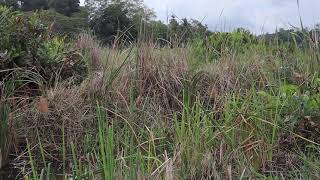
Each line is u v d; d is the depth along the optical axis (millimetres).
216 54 5082
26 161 3418
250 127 3275
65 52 4828
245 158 2939
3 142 3357
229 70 4332
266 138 3168
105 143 2752
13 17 4770
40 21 5094
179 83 4121
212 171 2799
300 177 2801
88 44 5609
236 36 5629
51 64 4516
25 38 4484
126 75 4152
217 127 3129
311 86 3846
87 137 3342
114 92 3953
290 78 4180
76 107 3824
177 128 3189
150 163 2875
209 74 4273
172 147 3135
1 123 3389
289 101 3561
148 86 4152
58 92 3977
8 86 3883
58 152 3494
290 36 4957
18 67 4281
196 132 3061
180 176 2699
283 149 3270
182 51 4695
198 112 3461
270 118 3365
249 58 4648
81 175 2596
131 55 4555
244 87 4105
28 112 3775
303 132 3334
